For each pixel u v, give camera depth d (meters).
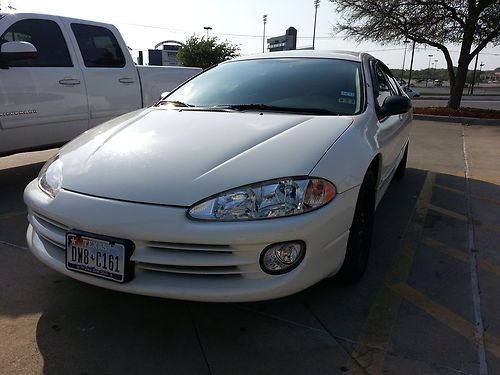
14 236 3.64
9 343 2.30
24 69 4.61
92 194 2.28
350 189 2.44
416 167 6.66
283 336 2.40
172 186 2.20
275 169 2.24
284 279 2.19
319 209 2.24
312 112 3.06
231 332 2.43
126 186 2.25
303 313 2.61
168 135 2.63
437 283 3.00
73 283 2.89
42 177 2.63
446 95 37.84
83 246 2.24
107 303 2.68
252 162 2.29
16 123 4.57
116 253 2.16
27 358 2.19
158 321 2.52
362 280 3.01
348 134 2.68
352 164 2.51
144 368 2.15
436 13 14.49
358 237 2.75
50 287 2.85
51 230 2.42
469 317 2.61
